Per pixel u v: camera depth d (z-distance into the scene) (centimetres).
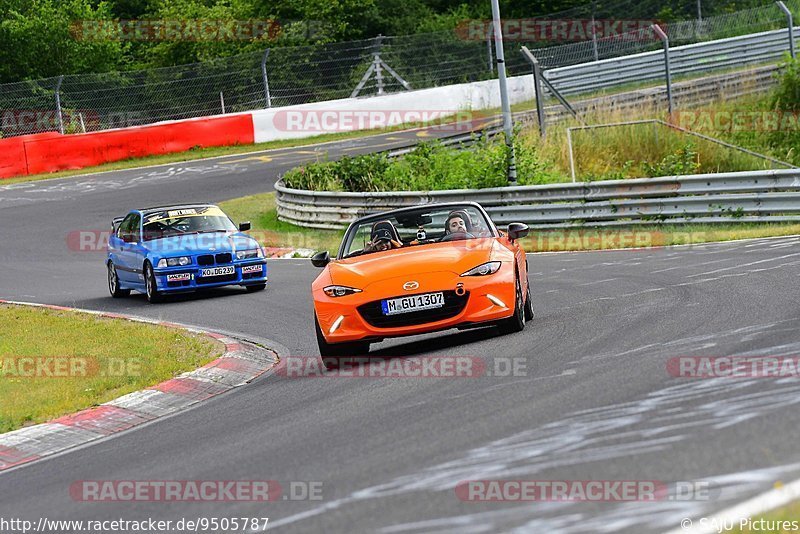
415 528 1688
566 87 12825
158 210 6850
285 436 2586
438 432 2347
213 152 13988
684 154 8800
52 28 18800
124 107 14462
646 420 2184
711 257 5412
